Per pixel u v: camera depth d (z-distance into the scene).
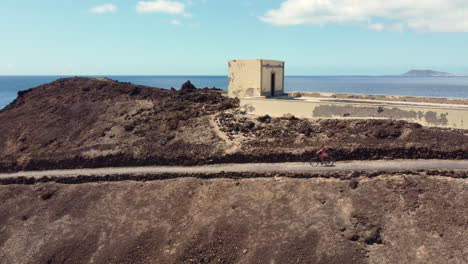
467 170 27.17
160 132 40.28
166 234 26.95
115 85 58.44
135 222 28.61
